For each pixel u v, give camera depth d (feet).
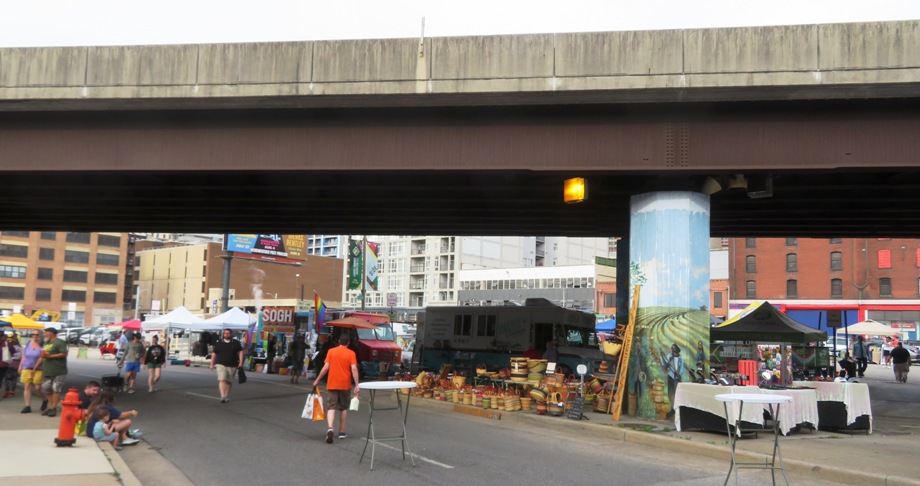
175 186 61.57
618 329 56.65
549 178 56.90
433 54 45.68
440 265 447.42
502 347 79.77
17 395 64.03
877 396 81.87
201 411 54.60
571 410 49.21
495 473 31.83
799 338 72.18
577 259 522.47
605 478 31.12
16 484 26.66
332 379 40.22
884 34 41.11
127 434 39.70
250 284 410.72
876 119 44.09
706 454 37.45
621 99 44.96
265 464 33.47
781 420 42.34
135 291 461.37
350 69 46.21
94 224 92.38
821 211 70.18
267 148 49.88
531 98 45.60
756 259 248.32
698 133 46.29
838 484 30.76
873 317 226.79
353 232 97.25
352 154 49.21
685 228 50.29
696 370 48.91
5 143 51.24
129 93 47.47
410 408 58.85
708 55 43.06
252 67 46.98
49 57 48.14
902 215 72.08
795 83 41.88
